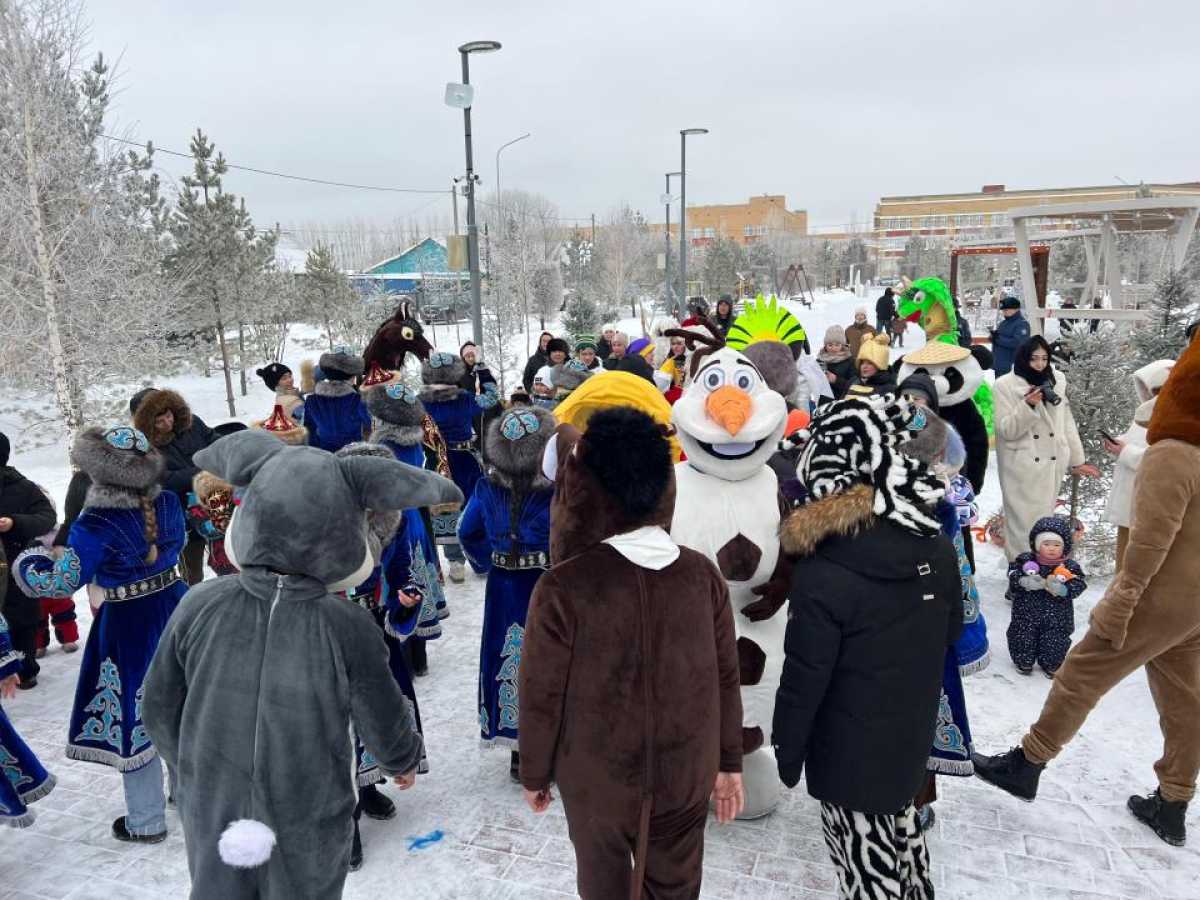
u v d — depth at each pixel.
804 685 2.52
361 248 99.75
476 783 4.04
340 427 7.51
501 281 27.94
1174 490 3.06
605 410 2.33
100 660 3.54
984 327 29.75
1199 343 3.12
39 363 14.49
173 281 17.83
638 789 2.24
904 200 110.50
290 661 2.27
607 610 2.22
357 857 3.37
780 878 3.25
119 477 3.39
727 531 3.21
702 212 127.19
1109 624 3.20
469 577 7.28
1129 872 3.27
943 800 3.79
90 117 14.97
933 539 2.58
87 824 3.77
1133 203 11.06
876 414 2.58
